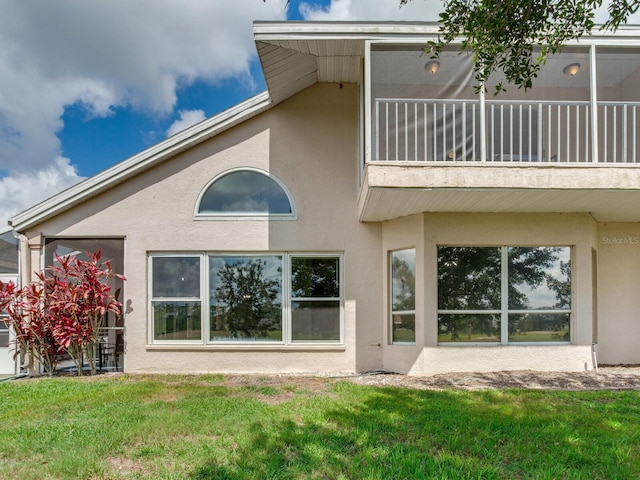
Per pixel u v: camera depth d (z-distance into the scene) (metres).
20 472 3.32
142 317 7.93
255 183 8.23
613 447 3.73
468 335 7.34
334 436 3.96
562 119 8.12
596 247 8.20
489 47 3.90
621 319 8.26
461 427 4.22
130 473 3.28
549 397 5.41
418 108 7.95
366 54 6.22
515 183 5.84
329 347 7.94
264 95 8.06
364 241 8.12
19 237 7.96
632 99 7.84
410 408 4.88
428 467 3.32
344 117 8.25
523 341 7.38
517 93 8.08
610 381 6.49
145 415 4.73
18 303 7.59
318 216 8.12
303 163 8.20
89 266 7.65
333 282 8.15
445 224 7.30
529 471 3.28
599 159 8.07
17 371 8.02
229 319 8.03
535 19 3.81
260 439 3.88
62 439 4.01
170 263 8.12
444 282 7.39
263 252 8.12
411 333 7.62
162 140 7.95
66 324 7.45
